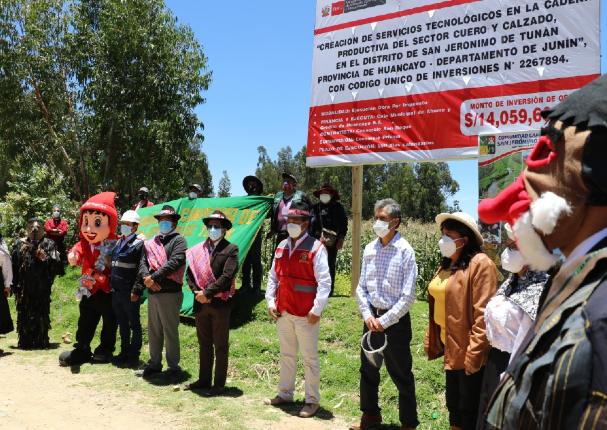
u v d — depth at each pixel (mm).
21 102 16312
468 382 3551
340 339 6664
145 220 10102
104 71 15562
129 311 6652
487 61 6254
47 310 7734
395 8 7074
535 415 1029
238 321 7645
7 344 7844
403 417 4270
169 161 16359
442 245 3748
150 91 15844
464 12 6441
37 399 5223
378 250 4492
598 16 5516
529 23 5941
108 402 5176
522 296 2773
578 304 994
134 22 15531
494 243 4641
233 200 8805
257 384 5891
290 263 5055
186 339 7141
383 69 7172
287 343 5180
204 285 5570
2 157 18016
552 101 5781
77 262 6832
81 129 17078
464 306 3604
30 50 16266
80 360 6738
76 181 18281
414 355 5855
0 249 7453
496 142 4992
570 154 1059
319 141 7785
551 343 1042
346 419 4801
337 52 7652
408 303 4195
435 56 6691
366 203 33219
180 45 16828
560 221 1085
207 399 5266
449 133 6539
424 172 33969
